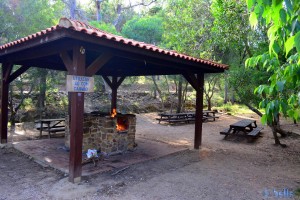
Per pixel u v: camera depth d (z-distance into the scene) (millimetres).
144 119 13711
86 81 4168
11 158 5664
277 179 4824
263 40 6742
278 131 9102
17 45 4676
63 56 4316
